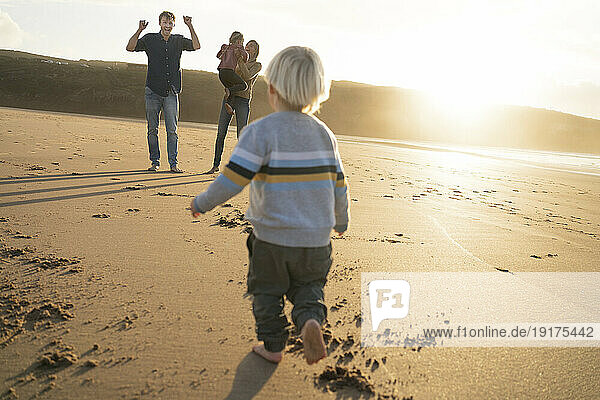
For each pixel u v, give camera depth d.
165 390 1.83
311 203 1.87
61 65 75.12
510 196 7.55
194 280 2.87
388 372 2.05
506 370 2.14
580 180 11.71
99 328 2.26
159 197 5.04
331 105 80.19
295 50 1.96
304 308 1.88
